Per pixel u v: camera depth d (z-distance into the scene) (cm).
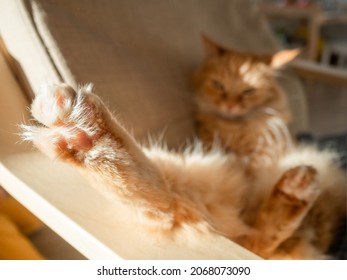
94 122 33
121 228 35
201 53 62
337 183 54
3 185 38
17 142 40
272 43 78
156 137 50
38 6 43
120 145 34
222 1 72
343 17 128
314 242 49
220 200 45
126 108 47
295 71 77
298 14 126
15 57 43
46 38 43
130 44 51
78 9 47
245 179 51
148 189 35
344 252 49
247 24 76
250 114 61
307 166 42
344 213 54
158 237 35
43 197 35
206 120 60
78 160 33
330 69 75
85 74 44
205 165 45
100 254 33
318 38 132
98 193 36
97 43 47
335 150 64
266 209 43
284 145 61
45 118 32
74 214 35
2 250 49
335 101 79
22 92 44
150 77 52
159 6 57
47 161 39
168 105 53
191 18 63
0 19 43
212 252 34
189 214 37
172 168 41
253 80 61
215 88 61
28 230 55
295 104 72
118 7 51
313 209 50
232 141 59
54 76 43
